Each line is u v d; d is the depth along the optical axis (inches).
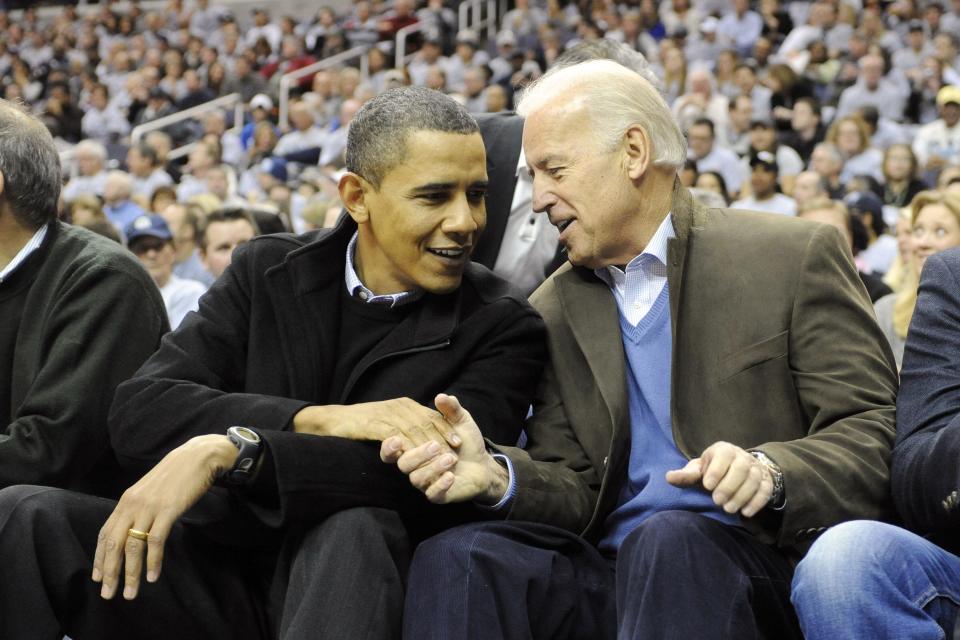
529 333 118.4
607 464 112.3
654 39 700.0
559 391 119.2
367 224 116.0
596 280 119.0
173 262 279.0
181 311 255.1
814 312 111.3
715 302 113.0
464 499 105.7
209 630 112.3
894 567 95.4
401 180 111.3
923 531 109.1
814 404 109.3
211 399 112.6
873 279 232.8
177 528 113.0
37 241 130.1
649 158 112.7
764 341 111.2
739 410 110.7
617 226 113.4
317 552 102.5
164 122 715.4
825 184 375.9
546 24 731.4
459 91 666.2
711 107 549.3
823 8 649.0
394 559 104.0
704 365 112.1
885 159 422.0
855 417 108.0
